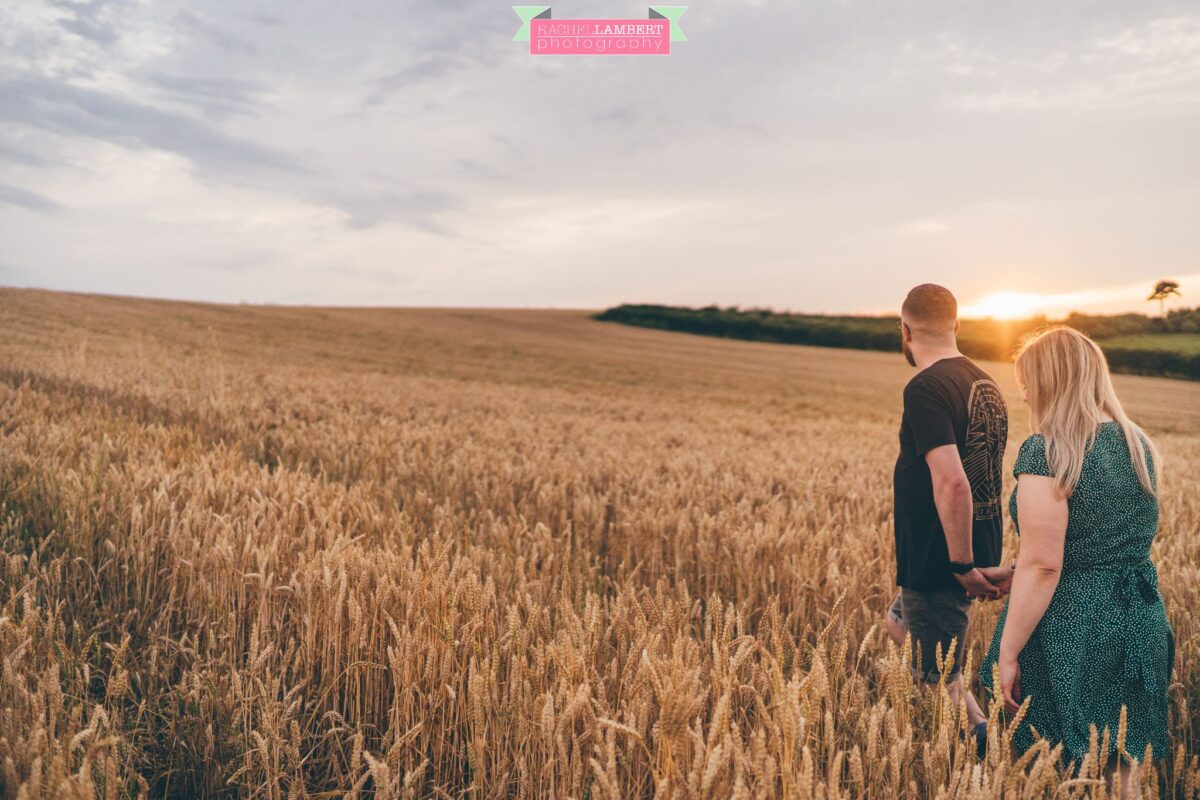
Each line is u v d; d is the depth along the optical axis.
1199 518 5.62
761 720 2.12
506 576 3.49
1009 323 47.78
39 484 5.02
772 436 15.22
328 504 4.79
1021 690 2.25
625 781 2.05
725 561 4.33
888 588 3.75
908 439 2.91
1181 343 40.84
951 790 1.71
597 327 67.38
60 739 2.05
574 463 8.03
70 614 3.33
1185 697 2.73
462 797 2.21
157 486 4.88
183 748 2.49
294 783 2.22
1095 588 2.14
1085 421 2.13
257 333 40.59
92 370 16.08
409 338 46.31
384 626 2.71
